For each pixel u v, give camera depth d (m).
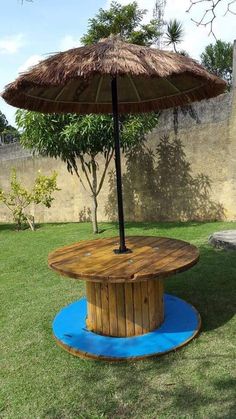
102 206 9.97
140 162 8.93
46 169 11.52
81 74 2.41
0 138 16.56
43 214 11.88
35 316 3.90
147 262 3.01
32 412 2.44
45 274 5.36
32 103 3.58
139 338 3.11
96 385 2.64
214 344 3.04
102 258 3.21
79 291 4.56
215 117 7.48
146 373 2.72
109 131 6.95
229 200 7.49
